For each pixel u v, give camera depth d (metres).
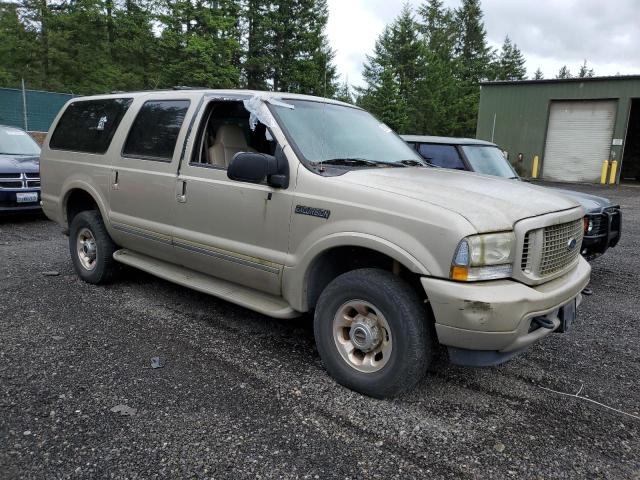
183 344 4.10
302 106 4.18
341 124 4.33
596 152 23.05
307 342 4.23
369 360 3.35
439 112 45.16
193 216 4.27
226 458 2.68
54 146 5.94
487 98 25.59
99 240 5.36
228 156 4.38
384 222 3.13
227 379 3.53
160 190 4.55
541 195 3.56
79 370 3.58
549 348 4.33
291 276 3.61
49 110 20.47
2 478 2.46
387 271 3.29
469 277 2.87
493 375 3.77
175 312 4.83
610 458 2.82
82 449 2.71
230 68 34.69
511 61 71.06
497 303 2.82
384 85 41.94
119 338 4.17
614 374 3.87
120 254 5.26
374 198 3.21
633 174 27.23
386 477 2.58
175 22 33.62
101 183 5.20
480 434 3.00
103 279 5.47
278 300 3.92
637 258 8.14
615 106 22.25
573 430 3.09
